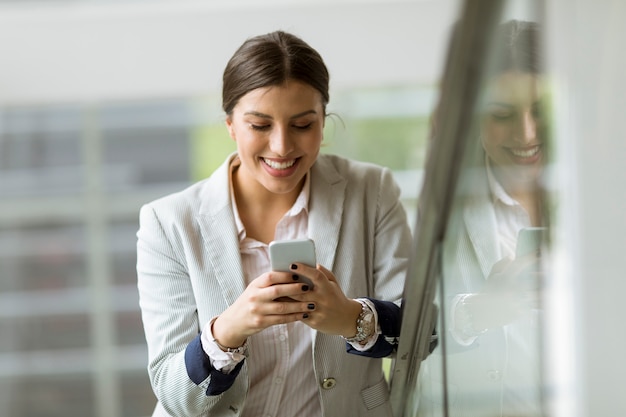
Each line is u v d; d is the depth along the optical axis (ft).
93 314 25.90
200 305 7.76
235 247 7.77
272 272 7.13
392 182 8.34
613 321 10.32
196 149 25.08
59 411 25.96
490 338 6.11
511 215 5.51
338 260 7.91
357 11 20.94
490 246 5.81
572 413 10.41
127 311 25.86
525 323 5.47
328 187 8.08
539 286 5.16
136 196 25.45
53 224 25.68
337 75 21.08
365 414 7.93
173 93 21.90
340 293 7.25
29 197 25.57
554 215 5.52
